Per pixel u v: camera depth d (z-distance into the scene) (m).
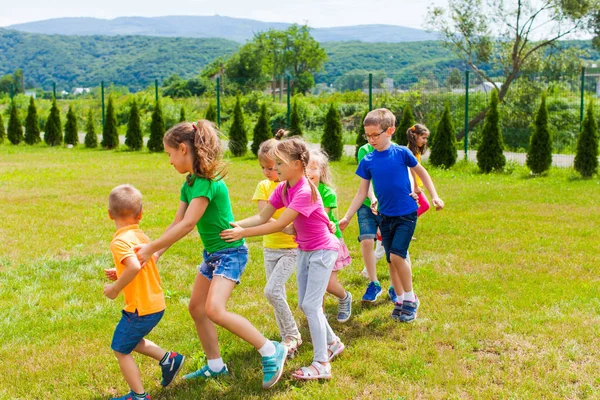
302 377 3.82
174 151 3.62
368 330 4.70
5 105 38.94
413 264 6.52
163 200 10.97
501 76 26.81
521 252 7.00
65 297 5.53
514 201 10.73
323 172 4.44
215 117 21.81
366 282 5.94
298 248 4.02
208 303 3.60
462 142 22.39
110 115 22.31
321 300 3.94
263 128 19.05
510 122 23.39
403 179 4.79
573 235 7.87
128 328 3.48
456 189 12.47
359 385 3.78
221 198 3.71
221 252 3.75
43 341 4.51
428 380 3.79
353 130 27.89
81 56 184.12
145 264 3.54
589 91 23.30
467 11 26.83
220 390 3.73
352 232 8.22
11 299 5.48
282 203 4.02
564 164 16.75
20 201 10.67
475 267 6.39
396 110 23.77
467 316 4.89
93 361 4.15
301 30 77.81
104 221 8.96
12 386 3.80
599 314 4.90
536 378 3.81
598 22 25.41
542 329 4.56
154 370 4.02
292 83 47.94
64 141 23.53
